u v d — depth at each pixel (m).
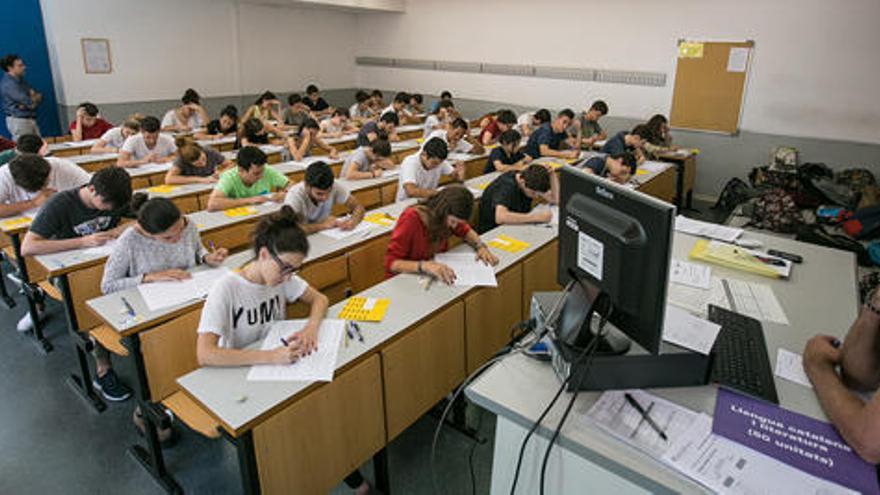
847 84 5.27
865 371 1.18
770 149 5.82
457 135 5.04
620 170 3.59
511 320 2.44
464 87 8.34
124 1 6.79
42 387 2.62
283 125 6.88
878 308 1.17
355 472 1.95
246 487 1.43
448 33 8.29
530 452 1.21
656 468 1.01
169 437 2.21
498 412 1.19
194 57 7.59
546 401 1.19
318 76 9.16
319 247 2.65
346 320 1.82
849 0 5.10
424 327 1.89
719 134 6.11
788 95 5.61
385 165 4.32
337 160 4.72
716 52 5.93
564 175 1.30
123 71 6.95
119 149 4.74
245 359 1.55
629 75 6.62
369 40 9.41
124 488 2.02
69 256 2.36
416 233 2.30
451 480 2.07
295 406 1.47
